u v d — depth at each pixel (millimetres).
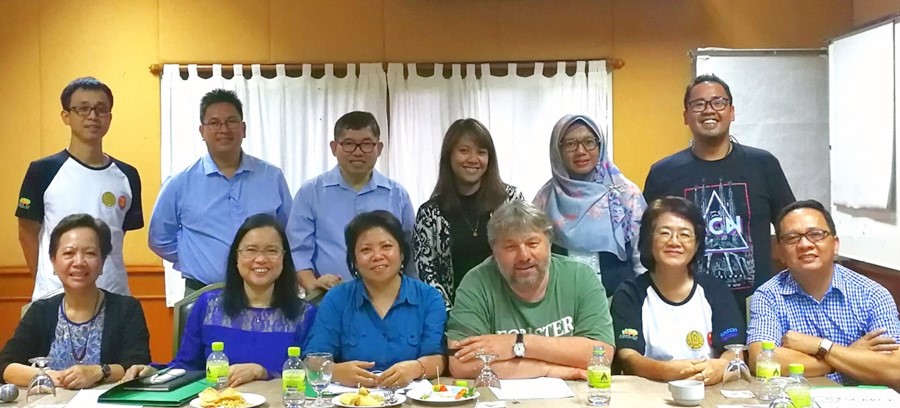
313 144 4492
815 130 4309
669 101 4539
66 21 4496
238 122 3469
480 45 4531
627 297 2664
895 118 3520
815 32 4500
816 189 4316
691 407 2143
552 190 3275
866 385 2432
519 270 2510
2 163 4500
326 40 4535
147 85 4516
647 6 4535
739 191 3188
